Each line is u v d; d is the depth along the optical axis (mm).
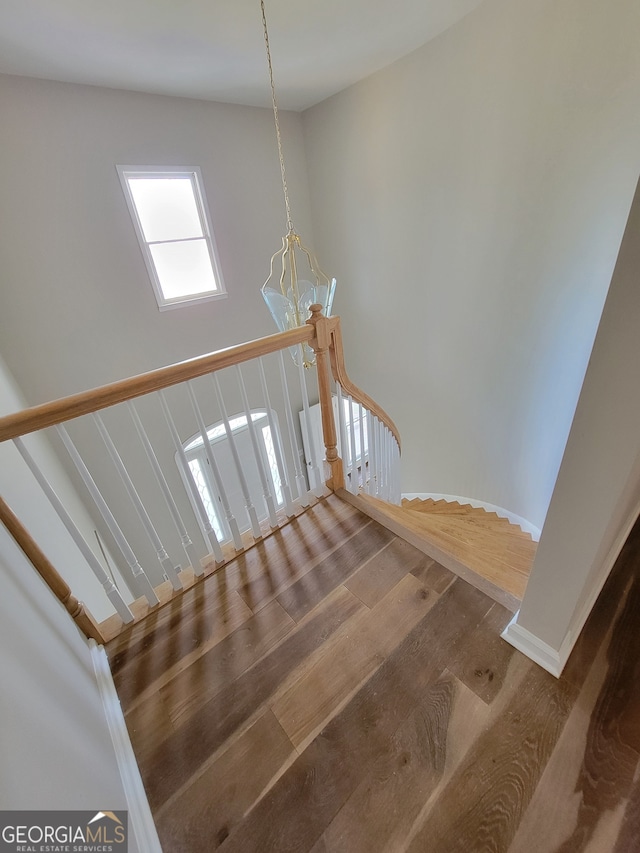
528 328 2902
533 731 1056
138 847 872
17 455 1685
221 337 3859
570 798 932
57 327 2955
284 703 1193
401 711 1137
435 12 2268
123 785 973
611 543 1277
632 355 724
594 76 2006
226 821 973
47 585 1226
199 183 3316
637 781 943
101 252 3008
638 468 1121
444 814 934
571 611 1073
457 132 2730
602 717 1065
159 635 1439
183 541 1608
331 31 2314
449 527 2500
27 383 2918
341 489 2111
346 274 4191
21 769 596
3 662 687
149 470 3656
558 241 2488
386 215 3506
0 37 1961
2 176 2512
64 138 2645
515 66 2279
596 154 2137
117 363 3305
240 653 1351
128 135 2881
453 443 4082
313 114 3641
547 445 3119
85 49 2178
